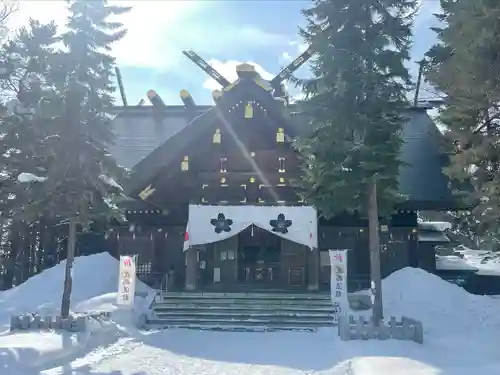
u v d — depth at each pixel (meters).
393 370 11.98
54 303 21.78
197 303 22.19
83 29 17.69
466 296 20.98
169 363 13.32
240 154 27.02
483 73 15.98
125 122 38.03
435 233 30.78
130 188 26.48
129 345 16.17
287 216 23.77
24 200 24.03
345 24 18.20
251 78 26.64
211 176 27.00
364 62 18.22
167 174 26.88
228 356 14.39
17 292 23.44
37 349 12.69
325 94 18.36
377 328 16.45
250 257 28.62
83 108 17.56
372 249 18.05
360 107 17.98
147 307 21.92
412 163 30.20
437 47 24.19
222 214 23.86
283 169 26.78
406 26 18.17
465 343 16.05
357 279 27.69
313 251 24.22
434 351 14.72
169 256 28.94
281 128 26.61
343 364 13.01
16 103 26.48
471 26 16.12
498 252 30.23
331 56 17.94
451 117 21.39
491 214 19.61
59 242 30.38
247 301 22.41
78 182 17.33
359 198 18.64
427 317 19.47
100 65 18.06
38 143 24.06
